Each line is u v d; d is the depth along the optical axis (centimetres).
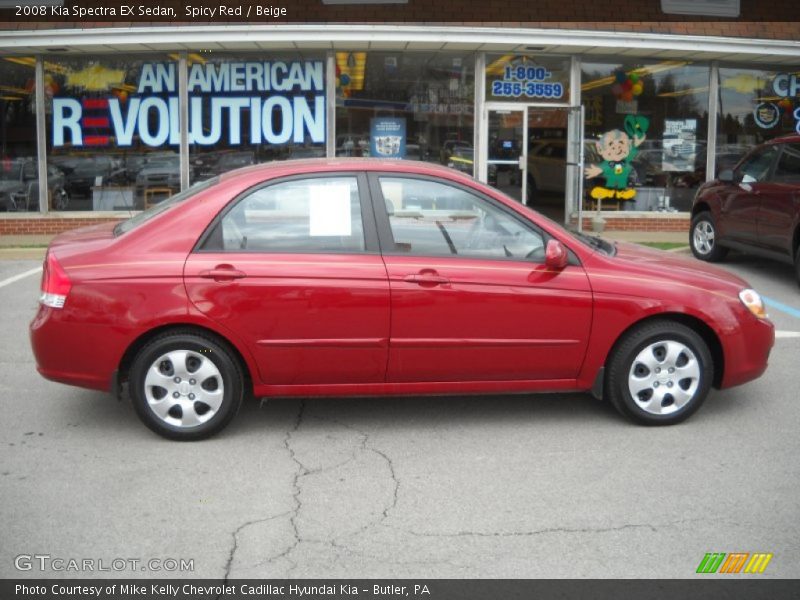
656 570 384
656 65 1460
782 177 1020
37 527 423
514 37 1310
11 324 828
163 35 1281
